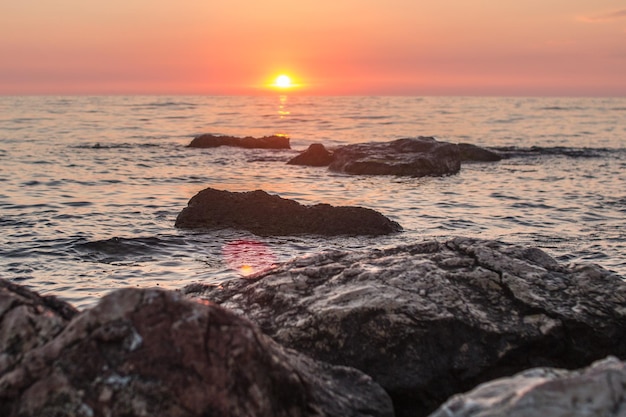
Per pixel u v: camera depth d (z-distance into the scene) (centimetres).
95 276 1049
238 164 2823
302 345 619
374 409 487
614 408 355
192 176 2380
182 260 1170
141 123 5875
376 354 609
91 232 1370
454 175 2542
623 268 1155
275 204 1454
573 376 379
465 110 9556
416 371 602
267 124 6181
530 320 643
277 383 415
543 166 2853
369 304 634
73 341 399
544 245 1337
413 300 643
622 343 646
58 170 2417
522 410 359
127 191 1969
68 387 382
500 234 1446
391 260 728
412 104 12512
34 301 451
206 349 398
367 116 7738
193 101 13800
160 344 395
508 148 3616
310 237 1377
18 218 1495
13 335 421
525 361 626
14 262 1115
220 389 388
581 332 645
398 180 2375
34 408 378
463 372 607
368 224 1413
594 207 1808
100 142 3784
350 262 749
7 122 5578
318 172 2602
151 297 412
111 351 394
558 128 5869
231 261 1172
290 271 721
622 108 10831
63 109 8481
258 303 676
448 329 622
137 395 379
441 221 1590
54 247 1221
